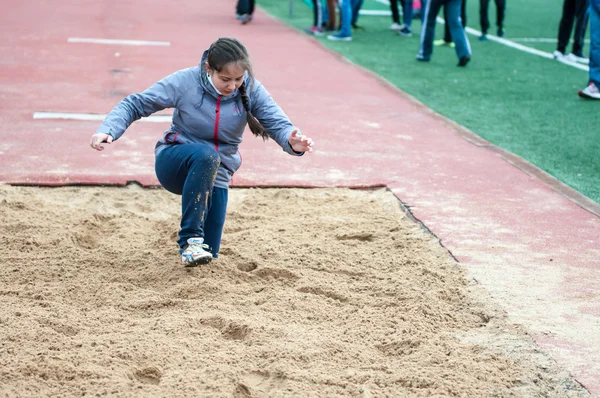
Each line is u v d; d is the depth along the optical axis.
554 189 10.22
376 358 5.72
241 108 6.84
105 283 6.88
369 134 12.78
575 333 6.23
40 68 16.77
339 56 20.47
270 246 7.82
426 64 20.20
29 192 9.16
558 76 19.23
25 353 5.50
